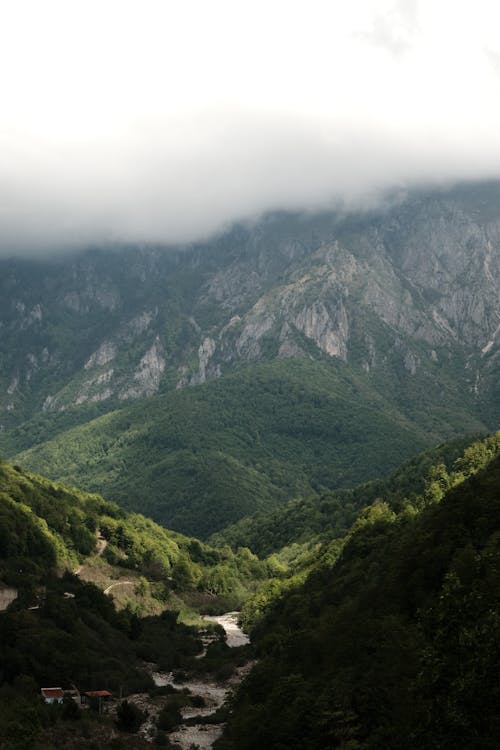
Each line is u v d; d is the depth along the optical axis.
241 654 193.12
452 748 65.62
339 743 95.94
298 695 112.75
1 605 178.75
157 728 135.12
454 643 72.38
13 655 144.62
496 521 129.38
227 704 147.00
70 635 165.25
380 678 102.31
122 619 198.12
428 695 71.50
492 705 65.25
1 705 124.38
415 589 124.88
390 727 90.25
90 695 143.88
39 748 113.44
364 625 122.75
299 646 142.25
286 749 101.81
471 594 76.81
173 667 184.25
